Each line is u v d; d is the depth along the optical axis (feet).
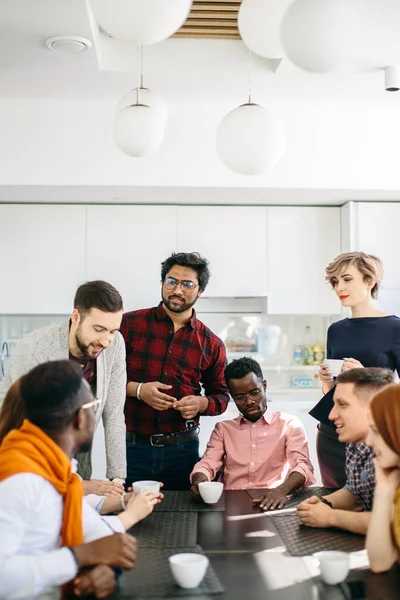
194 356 10.29
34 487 4.82
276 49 7.23
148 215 15.53
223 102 13.48
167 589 5.18
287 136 13.75
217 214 15.66
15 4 8.87
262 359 17.28
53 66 11.22
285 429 9.48
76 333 7.43
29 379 5.08
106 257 15.48
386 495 5.73
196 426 10.27
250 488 8.92
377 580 5.42
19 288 15.37
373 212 15.24
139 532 6.62
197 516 7.24
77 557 4.92
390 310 15.11
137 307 15.51
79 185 13.39
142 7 5.51
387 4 9.26
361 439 7.17
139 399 9.98
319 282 15.80
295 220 15.80
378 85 12.28
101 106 13.35
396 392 5.58
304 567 5.70
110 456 8.55
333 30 5.56
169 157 13.50
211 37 11.28
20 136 13.29
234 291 15.67
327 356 10.50
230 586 5.28
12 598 4.64
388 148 13.87
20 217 15.38
